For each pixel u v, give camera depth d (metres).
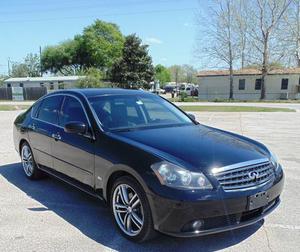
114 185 3.72
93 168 4.02
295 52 39.56
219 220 3.20
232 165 3.28
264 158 3.62
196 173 3.17
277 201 3.78
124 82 46.94
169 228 3.16
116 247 3.46
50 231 3.83
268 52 40.16
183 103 33.22
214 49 42.94
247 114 19.42
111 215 4.13
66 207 4.54
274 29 39.47
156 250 3.39
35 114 5.70
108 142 3.86
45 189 5.29
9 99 47.22
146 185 3.26
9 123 15.03
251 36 40.84
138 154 3.46
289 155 7.80
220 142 3.86
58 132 4.77
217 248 3.42
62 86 59.81
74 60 79.50
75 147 4.34
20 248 3.44
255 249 3.39
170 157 3.33
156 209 3.21
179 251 3.36
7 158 7.54
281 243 3.51
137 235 3.47
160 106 5.05
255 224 3.96
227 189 3.19
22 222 4.07
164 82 99.81
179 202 3.07
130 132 4.05
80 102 4.66
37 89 47.81
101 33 78.00
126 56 47.69
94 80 44.03
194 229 3.11
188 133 4.14
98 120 4.22
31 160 5.71
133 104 4.79
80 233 3.78
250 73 44.84
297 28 38.88
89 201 4.76
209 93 47.62
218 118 16.95
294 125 13.80
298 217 4.18
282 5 38.56
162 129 4.25
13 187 5.41
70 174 4.56
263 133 11.45
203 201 3.07
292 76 43.25
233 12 41.03
